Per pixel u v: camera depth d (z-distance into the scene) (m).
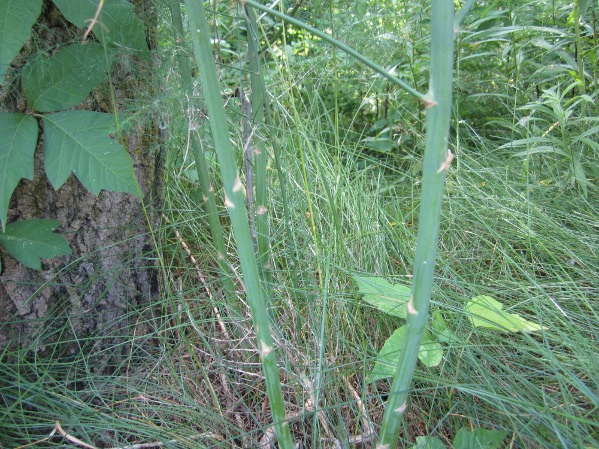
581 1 0.64
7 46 0.33
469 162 0.76
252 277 0.30
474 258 0.59
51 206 0.42
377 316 0.50
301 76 0.65
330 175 0.65
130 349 0.49
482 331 0.46
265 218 0.47
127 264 0.48
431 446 0.37
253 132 0.43
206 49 0.27
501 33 0.70
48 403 0.41
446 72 0.25
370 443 0.40
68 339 0.46
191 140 0.45
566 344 0.42
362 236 0.56
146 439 0.42
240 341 0.49
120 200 0.46
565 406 0.38
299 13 0.55
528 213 0.59
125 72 0.42
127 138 0.44
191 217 0.60
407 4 0.72
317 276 0.54
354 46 0.61
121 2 0.37
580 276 0.55
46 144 0.36
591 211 0.63
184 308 0.48
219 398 0.47
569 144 0.64
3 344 0.43
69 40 0.39
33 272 0.43
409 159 0.77
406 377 0.30
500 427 0.39
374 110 0.90
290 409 0.45
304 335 0.49
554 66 0.71
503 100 0.81
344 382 0.45
